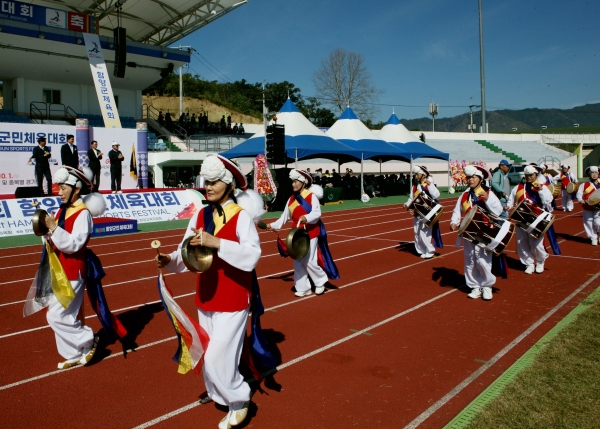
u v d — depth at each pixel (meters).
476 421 3.82
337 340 5.87
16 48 25.23
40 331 6.36
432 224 10.53
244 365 4.83
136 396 4.51
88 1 26.17
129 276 9.50
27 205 15.74
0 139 18.33
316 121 62.25
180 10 27.94
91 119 29.78
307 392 4.55
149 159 28.66
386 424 3.97
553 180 20.91
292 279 9.06
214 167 3.63
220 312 3.71
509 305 7.21
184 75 57.84
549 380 4.47
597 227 12.08
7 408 4.28
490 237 7.11
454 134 50.69
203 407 4.31
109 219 15.91
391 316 6.77
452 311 6.97
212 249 3.58
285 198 22.84
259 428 3.94
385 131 31.55
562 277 8.89
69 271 5.00
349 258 11.09
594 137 54.22
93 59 24.25
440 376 4.85
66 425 4.00
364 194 27.31
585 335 5.60
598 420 3.76
